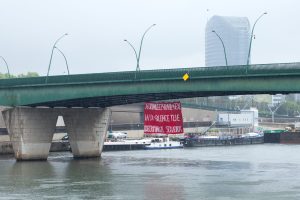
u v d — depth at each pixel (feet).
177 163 364.99
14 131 378.94
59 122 583.99
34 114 381.81
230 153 495.00
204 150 556.10
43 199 215.92
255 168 327.06
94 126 412.16
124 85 332.39
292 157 431.84
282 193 223.92
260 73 288.92
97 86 340.59
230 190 232.94
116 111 647.56
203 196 218.18
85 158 408.26
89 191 234.17
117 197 218.79
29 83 364.17
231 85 298.97
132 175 290.35
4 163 363.97
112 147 545.44
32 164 355.97
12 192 232.94
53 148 515.50
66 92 350.64
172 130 506.48
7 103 375.86
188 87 312.29
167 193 226.38
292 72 279.69
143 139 582.76
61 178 278.87
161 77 319.47
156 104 510.17
